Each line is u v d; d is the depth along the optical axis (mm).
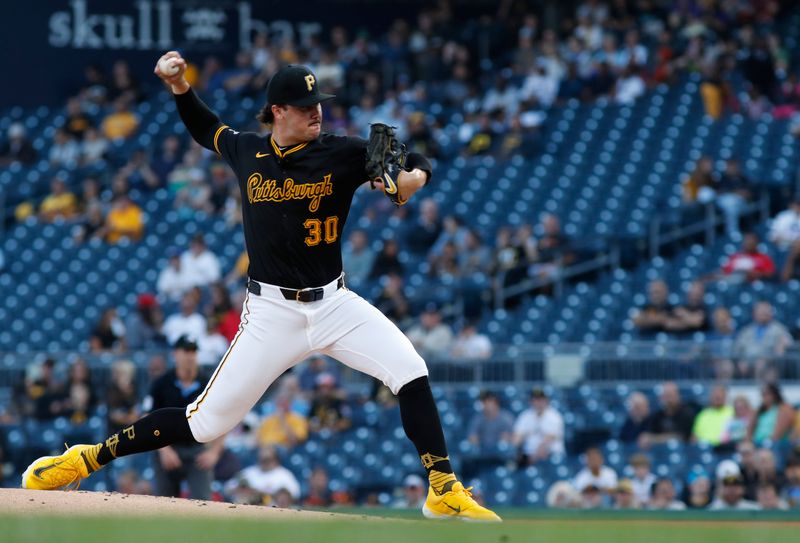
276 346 20234
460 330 55781
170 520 16438
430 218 61875
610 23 75750
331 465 46719
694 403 45219
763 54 71812
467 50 77125
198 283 60438
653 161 66562
